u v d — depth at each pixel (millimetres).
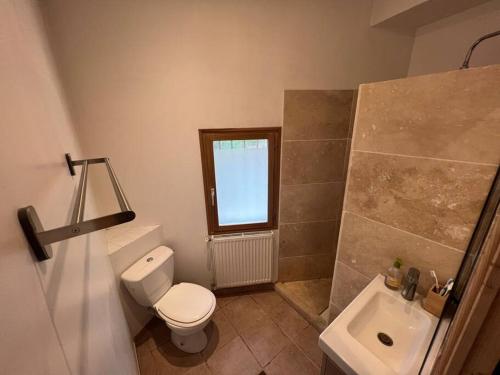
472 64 1435
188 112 1536
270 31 1474
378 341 930
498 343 263
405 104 885
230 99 1562
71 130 1172
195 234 1849
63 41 1229
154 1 1291
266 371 1480
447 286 879
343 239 1291
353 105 1727
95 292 808
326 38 1559
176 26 1358
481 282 261
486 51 1362
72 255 633
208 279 2002
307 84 1628
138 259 1577
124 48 1329
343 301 1397
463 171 789
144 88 1424
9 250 335
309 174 1825
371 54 1671
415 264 1001
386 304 1037
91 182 1455
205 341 1626
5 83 451
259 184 1852
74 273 625
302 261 2096
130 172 1560
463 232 830
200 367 1506
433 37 1609
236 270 1953
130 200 1618
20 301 337
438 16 1488
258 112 1629
